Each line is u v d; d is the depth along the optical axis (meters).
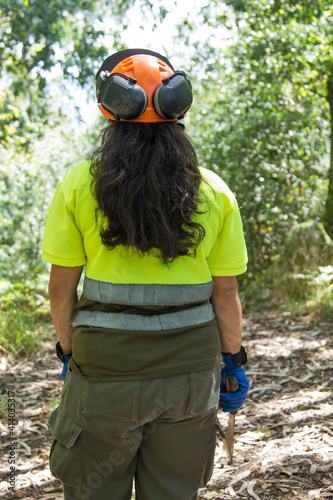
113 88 1.38
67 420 1.49
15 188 7.18
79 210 1.41
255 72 7.79
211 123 8.46
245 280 7.92
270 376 3.99
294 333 5.09
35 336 5.07
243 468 2.56
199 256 1.44
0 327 4.98
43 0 8.50
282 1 7.07
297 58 7.03
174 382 1.42
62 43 8.87
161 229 1.34
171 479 1.53
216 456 2.74
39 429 3.27
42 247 1.46
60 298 1.50
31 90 9.74
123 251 1.39
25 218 7.30
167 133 1.39
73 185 1.42
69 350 1.62
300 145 8.36
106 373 1.41
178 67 8.48
